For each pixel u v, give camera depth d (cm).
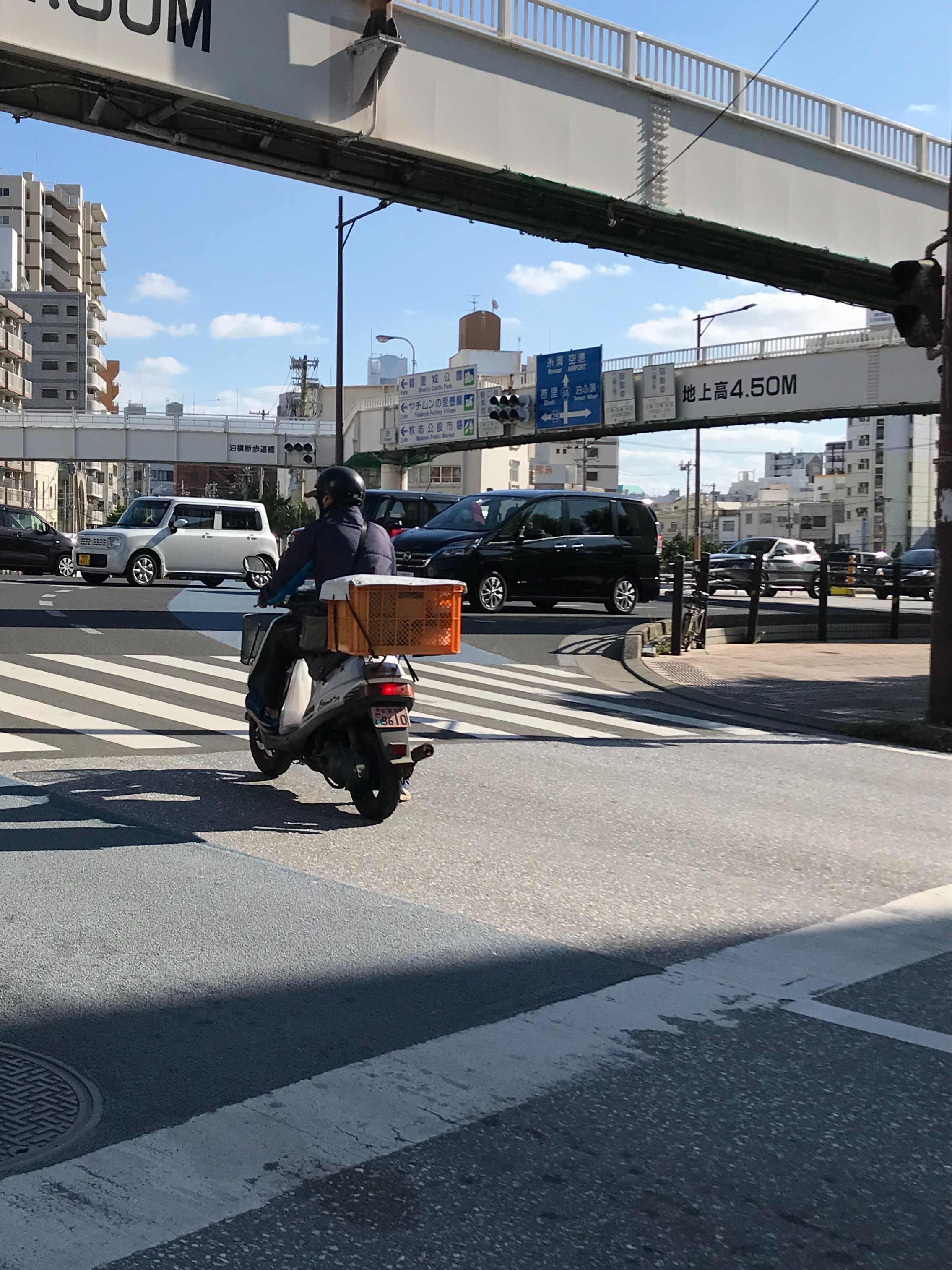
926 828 661
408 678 620
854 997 394
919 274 929
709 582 1770
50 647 1346
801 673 1455
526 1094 314
